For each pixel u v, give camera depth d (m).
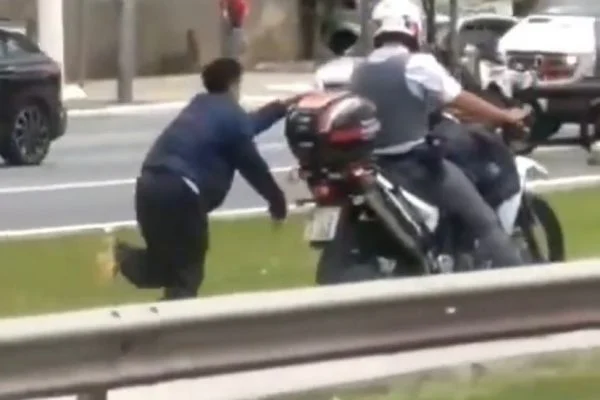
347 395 19.61
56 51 75.75
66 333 16.06
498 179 22.16
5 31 52.78
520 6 88.94
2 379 15.80
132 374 16.53
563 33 53.25
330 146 20.30
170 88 87.88
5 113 51.84
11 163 52.56
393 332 18.06
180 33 97.19
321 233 20.64
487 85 29.67
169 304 16.98
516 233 22.84
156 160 23.38
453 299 18.33
